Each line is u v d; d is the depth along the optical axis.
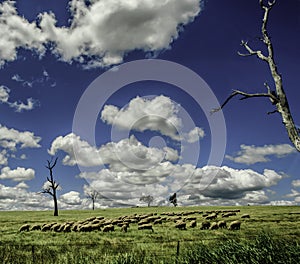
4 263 14.29
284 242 11.60
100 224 32.84
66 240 24.55
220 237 23.64
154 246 19.53
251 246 11.59
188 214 56.41
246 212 55.31
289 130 9.58
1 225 42.69
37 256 15.95
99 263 12.12
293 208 67.38
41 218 56.78
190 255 11.80
